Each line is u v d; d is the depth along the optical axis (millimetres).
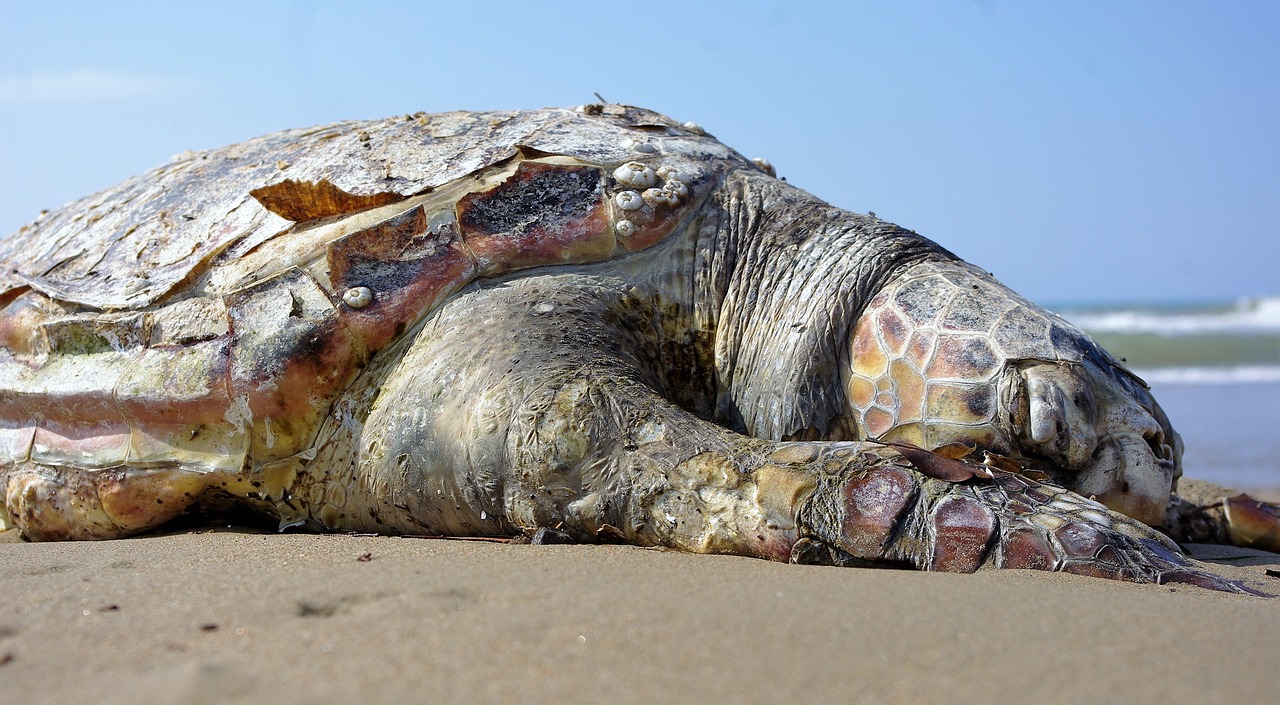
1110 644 479
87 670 459
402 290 758
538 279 772
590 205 794
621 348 742
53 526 813
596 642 473
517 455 661
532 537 660
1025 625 494
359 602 519
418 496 707
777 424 757
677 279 802
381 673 444
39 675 454
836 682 437
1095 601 525
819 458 626
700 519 625
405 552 617
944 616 501
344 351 749
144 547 685
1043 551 588
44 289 851
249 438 753
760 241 810
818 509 606
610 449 654
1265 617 515
